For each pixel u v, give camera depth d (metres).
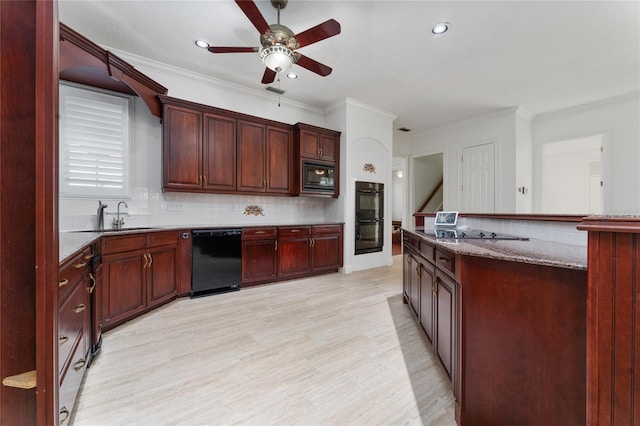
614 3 2.27
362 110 4.62
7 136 0.60
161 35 2.72
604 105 4.29
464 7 2.33
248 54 3.07
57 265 0.65
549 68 3.38
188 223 3.60
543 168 4.94
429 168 6.75
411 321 2.54
